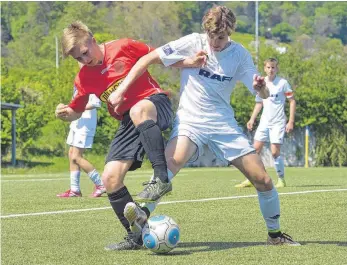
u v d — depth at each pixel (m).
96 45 8.35
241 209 12.62
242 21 96.56
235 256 7.68
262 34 95.12
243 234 9.52
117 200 8.38
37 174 32.41
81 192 17.48
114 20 89.62
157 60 8.20
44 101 47.22
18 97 45.41
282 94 18.22
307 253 7.85
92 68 8.47
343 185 18.98
